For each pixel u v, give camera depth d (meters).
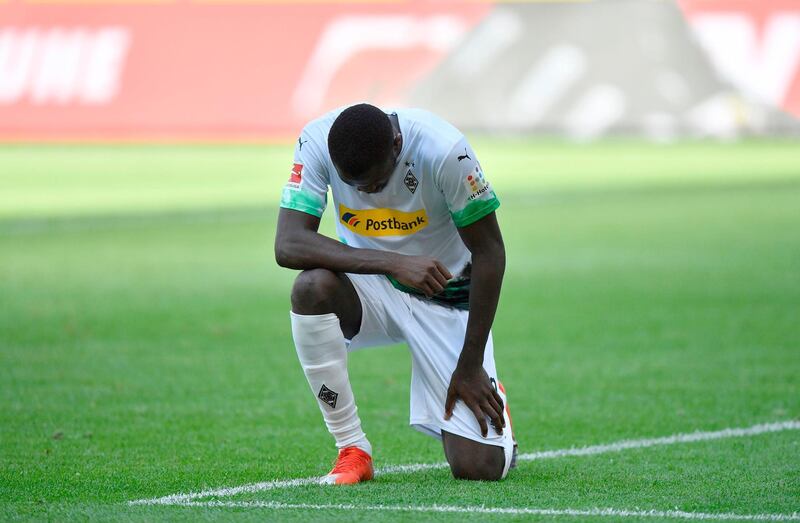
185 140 129.00
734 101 122.94
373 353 30.20
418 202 17.09
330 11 128.50
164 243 54.12
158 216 65.50
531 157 105.81
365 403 24.08
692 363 27.94
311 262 16.92
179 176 91.75
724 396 24.30
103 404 23.56
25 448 19.61
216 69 129.38
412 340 17.70
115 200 74.69
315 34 128.50
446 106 126.12
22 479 17.23
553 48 125.12
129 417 22.34
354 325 17.95
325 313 17.00
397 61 126.88
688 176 88.38
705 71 123.38
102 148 121.38
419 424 17.84
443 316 17.94
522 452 19.59
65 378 26.17
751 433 20.84
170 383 25.77
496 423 17.11
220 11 130.00
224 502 15.50
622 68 124.19
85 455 19.08
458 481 17.09
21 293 39.25
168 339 31.22
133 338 31.33
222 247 52.62
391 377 26.94
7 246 53.09
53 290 39.91
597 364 27.98
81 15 131.50
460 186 16.48
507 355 29.22
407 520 14.29
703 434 20.83
